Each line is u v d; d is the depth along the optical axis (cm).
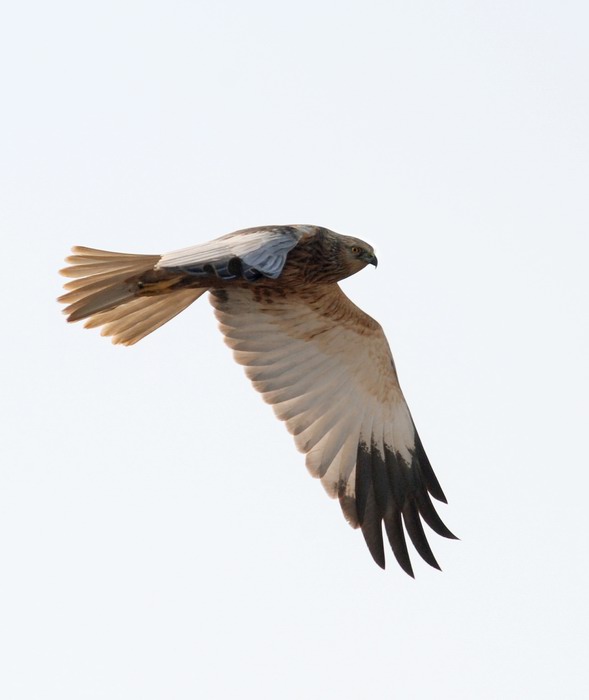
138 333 1605
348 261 1591
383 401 1672
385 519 1647
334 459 1647
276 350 1642
